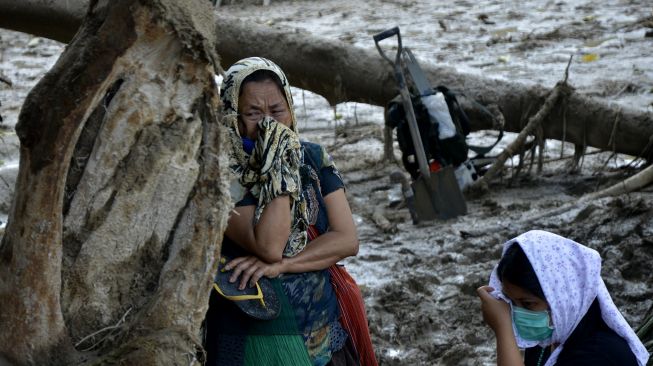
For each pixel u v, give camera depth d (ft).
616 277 20.39
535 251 10.27
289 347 11.35
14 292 9.42
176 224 9.93
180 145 9.72
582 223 23.40
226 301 11.47
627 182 25.09
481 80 29.19
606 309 10.30
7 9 28.50
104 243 9.78
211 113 9.77
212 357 11.55
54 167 9.10
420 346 18.21
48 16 28.32
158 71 9.43
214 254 9.97
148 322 9.84
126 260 9.89
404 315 19.33
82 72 9.04
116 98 9.43
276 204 11.20
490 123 28.58
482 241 23.35
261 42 29.73
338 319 12.00
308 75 29.84
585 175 29.19
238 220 11.36
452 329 18.90
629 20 57.11
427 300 20.01
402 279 21.11
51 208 9.21
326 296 11.75
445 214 25.77
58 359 9.62
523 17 62.18
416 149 26.02
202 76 9.61
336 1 77.51
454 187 25.79
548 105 27.71
